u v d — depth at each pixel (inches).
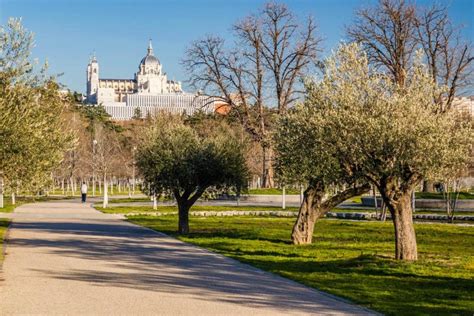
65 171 3238.2
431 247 1013.8
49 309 487.2
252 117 2431.1
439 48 2116.1
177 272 705.0
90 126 4008.4
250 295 562.6
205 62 2485.2
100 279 644.1
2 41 840.9
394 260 793.6
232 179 1248.8
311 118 778.8
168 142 1236.5
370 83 786.2
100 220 1577.3
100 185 4249.5
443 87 802.8
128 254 877.2
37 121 856.9
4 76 835.4
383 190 794.8
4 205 2233.0
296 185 989.8
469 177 2549.2
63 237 1116.5
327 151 771.4
